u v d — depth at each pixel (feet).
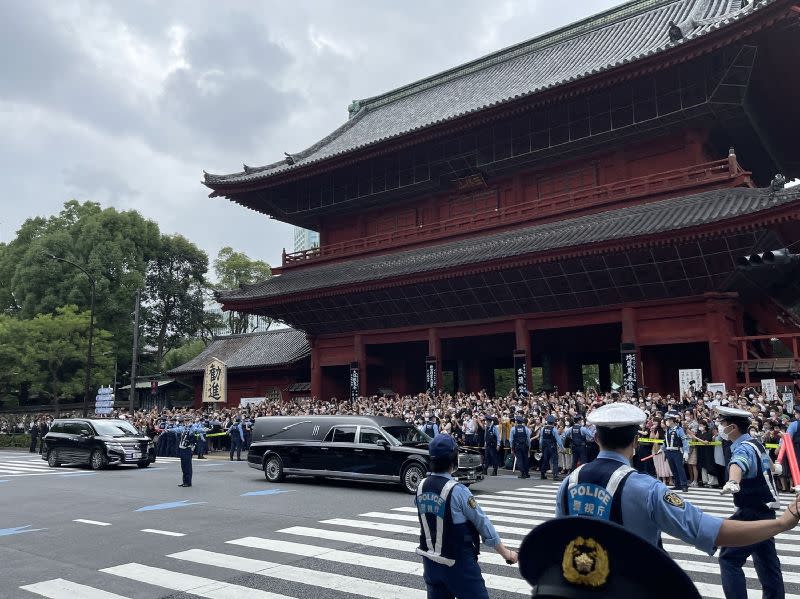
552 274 99.35
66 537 38.91
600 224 97.50
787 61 95.76
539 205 113.91
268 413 109.70
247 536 37.86
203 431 102.63
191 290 264.52
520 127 112.98
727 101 94.68
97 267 203.62
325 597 25.61
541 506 47.83
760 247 82.89
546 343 131.95
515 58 150.71
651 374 111.14
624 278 94.43
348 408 105.19
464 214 128.26
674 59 89.51
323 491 59.11
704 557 31.37
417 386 147.95
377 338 128.06
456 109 134.31
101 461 83.71
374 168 132.98
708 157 109.19
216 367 142.41
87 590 27.30
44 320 167.73
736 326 96.32
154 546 35.73
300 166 130.00
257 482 66.64
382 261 125.49
